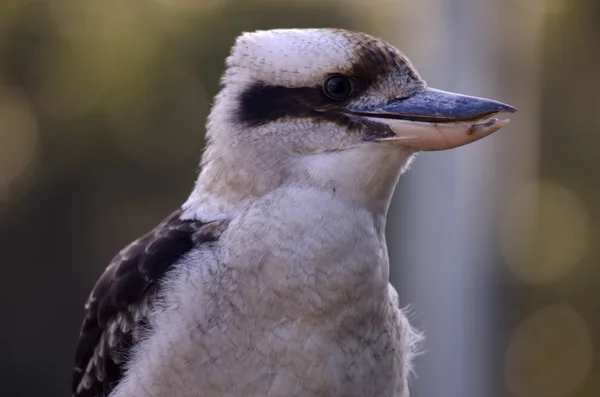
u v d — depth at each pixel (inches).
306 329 232.1
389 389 249.0
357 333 238.7
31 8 711.1
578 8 741.9
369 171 241.8
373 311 241.0
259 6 695.7
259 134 243.1
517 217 625.0
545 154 756.6
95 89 714.2
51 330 715.4
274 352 231.0
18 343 711.1
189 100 712.4
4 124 714.8
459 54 451.8
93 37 716.0
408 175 461.1
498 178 482.0
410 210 462.3
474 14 452.1
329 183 240.1
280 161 241.6
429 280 459.2
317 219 236.4
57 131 717.3
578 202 760.3
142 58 712.4
